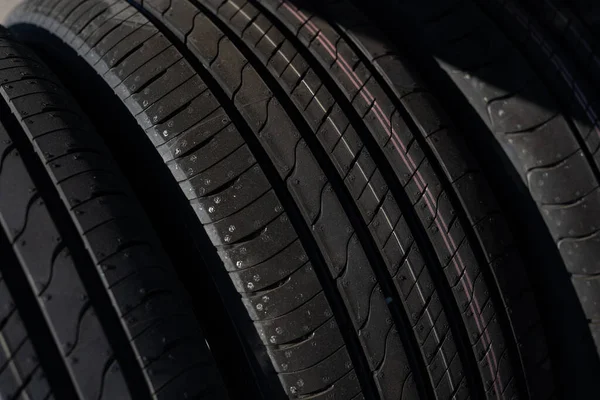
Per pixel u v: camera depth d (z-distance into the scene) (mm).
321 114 516
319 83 524
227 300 497
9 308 448
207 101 505
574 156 540
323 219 499
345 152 511
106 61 518
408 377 506
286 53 529
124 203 481
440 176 530
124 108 523
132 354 453
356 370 497
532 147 542
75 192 468
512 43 555
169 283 476
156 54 517
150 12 543
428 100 542
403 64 545
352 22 549
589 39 553
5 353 443
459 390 520
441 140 533
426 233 518
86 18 542
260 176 494
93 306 452
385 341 501
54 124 486
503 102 543
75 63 540
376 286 501
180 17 536
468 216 527
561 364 568
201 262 502
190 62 525
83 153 484
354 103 526
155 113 500
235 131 500
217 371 478
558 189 541
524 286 543
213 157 493
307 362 489
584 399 567
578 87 549
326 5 552
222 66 520
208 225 487
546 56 554
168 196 509
